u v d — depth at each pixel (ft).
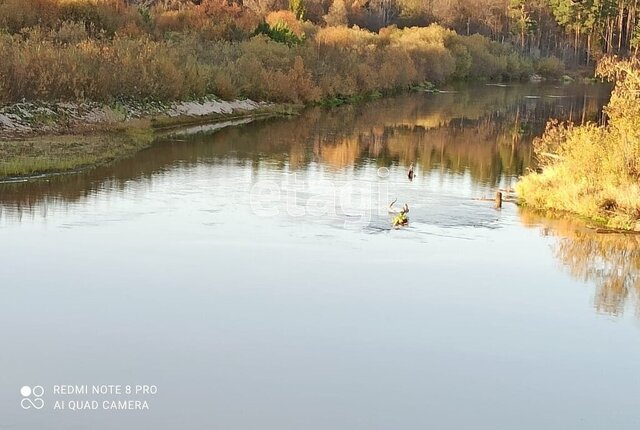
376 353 60.03
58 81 158.92
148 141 154.61
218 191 111.34
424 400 53.21
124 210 98.02
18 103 150.51
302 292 72.08
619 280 79.66
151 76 186.19
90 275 73.77
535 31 479.82
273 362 57.67
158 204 101.86
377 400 52.85
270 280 74.84
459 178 131.95
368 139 176.55
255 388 53.72
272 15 344.90
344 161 143.84
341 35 322.55
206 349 59.26
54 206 98.12
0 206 96.53
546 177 116.67
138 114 177.58
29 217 92.43
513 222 101.30
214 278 74.74
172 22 287.69
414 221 99.50
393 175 131.64
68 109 158.10
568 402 53.93
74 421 48.52
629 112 111.75
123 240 85.25
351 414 50.85
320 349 60.18
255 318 65.51
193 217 96.22
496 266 82.53
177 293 70.33
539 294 74.64
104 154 132.87
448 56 355.97
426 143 174.50
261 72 234.79
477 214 104.63
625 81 115.75
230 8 329.72
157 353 58.23
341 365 57.67
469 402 53.26
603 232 98.07
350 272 78.23
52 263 76.54
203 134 171.22
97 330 61.62
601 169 112.47
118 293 69.62
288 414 50.55
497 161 153.48
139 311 65.77
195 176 121.60
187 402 51.47
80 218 93.20
